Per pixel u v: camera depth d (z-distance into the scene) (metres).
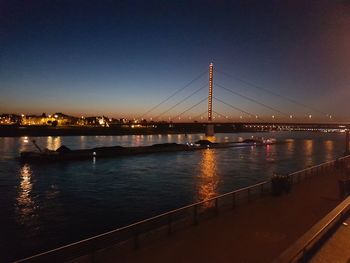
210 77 182.38
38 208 31.83
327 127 156.50
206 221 14.61
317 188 22.59
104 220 27.36
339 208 7.37
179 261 10.40
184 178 50.72
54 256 13.55
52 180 49.94
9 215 29.22
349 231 7.41
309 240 5.73
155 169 62.62
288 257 5.12
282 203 18.09
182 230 13.39
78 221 27.09
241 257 10.66
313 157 91.19
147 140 181.25
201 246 11.62
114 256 10.85
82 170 61.91
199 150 113.19
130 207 31.89
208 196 36.88
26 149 106.88
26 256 19.50
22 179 51.19
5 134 195.88
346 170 27.20
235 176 52.81
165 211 30.22
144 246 11.66
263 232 13.12
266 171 59.53
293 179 24.94
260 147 136.00
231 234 12.87
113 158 84.81
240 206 17.41
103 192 39.78
